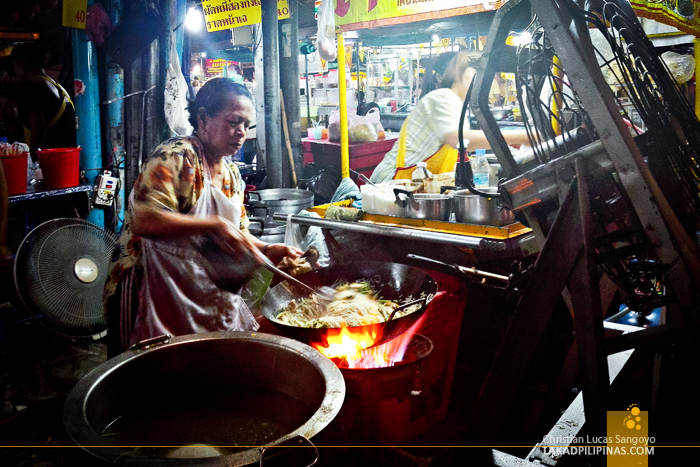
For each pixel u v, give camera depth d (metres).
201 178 2.22
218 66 8.83
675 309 2.20
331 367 1.39
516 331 1.79
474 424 1.88
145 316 2.30
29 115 4.12
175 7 3.82
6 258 2.02
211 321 2.40
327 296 2.05
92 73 3.86
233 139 2.22
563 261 1.69
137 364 1.46
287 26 5.22
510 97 6.37
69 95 4.23
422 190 3.13
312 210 3.37
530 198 1.82
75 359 3.59
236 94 2.16
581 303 1.67
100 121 3.98
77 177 3.74
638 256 1.92
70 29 3.87
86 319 2.96
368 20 3.68
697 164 1.97
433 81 5.13
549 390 2.45
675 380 2.47
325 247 3.23
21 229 4.04
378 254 3.06
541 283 1.74
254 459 1.04
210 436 1.36
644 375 2.66
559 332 2.56
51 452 1.42
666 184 1.83
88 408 1.27
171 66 3.87
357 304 1.98
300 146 5.50
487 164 3.00
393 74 9.47
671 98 1.88
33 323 3.83
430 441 1.90
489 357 2.55
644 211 1.57
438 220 2.77
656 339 1.79
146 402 1.50
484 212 2.57
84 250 2.99
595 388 1.66
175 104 3.90
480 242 2.45
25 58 4.15
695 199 1.88
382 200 2.99
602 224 1.87
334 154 5.66
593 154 1.65
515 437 2.35
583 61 1.58
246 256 2.29
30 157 3.96
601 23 1.70
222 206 2.29
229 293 2.44
